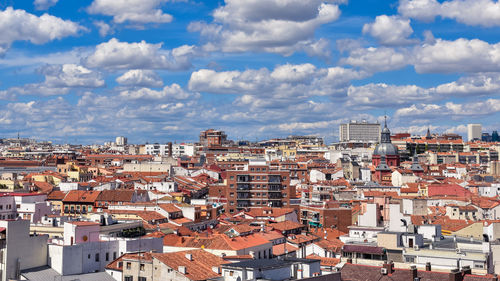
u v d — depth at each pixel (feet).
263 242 609.83
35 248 447.01
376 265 473.67
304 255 654.12
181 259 448.65
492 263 504.84
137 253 473.26
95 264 473.67
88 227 498.69
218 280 399.24
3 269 427.33
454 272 403.34
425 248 516.32
